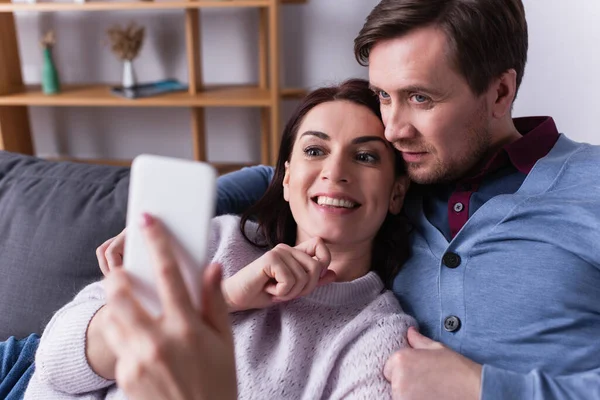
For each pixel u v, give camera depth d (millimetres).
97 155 2986
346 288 942
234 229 1057
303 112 1009
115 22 2779
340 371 867
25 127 2814
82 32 2811
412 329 891
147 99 2473
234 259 1009
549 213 918
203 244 492
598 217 886
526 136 1021
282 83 2760
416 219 1049
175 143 2928
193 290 506
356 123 949
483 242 941
